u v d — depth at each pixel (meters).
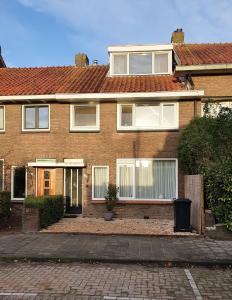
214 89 16.62
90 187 16.59
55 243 11.04
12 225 14.40
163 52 18.75
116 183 16.48
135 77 18.62
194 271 8.60
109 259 9.34
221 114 14.06
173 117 16.48
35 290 7.15
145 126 16.50
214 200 12.25
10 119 17.27
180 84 17.09
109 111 16.70
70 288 7.28
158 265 9.12
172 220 15.62
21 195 16.98
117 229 13.24
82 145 16.75
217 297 6.82
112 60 18.94
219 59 17.02
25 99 16.75
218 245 10.75
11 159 17.12
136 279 7.91
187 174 15.91
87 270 8.64
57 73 20.47
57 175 16.80
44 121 17.14
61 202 16.00
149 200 16.20
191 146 14.39
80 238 11.77
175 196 16.19
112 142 16.61
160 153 16.34
